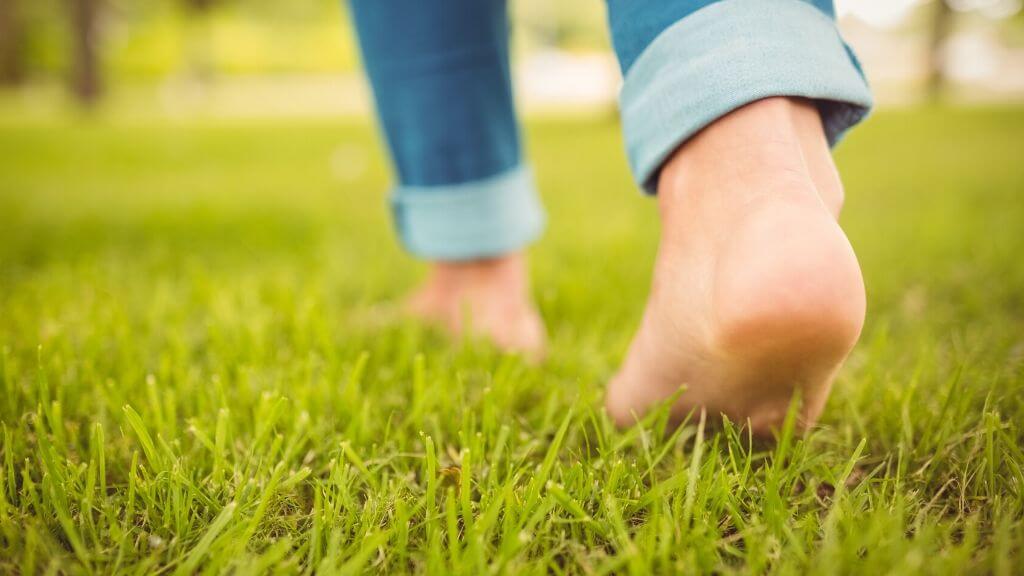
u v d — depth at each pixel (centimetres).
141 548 66
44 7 1457
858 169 266
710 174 68
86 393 82
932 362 85
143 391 83
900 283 115
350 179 278
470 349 90
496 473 70
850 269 64
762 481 71
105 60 1512
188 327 100
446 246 94
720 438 74
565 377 89
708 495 68
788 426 70
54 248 138
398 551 64
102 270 124
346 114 773
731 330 66
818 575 61
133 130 536
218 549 64
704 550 63
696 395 73
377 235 161
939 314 102
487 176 93
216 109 913
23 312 100
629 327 101
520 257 99
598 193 228
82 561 63
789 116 68
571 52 1927
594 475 70
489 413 76
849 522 65
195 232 157
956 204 181
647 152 71
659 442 74
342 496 68
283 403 76
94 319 96
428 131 91
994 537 63
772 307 64
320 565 63
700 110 68
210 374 88
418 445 77
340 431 79
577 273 122
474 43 88
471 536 64
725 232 67
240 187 247
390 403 82
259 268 128
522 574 62
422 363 81
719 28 68
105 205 197
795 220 65
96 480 72
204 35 1444
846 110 70
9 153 374
